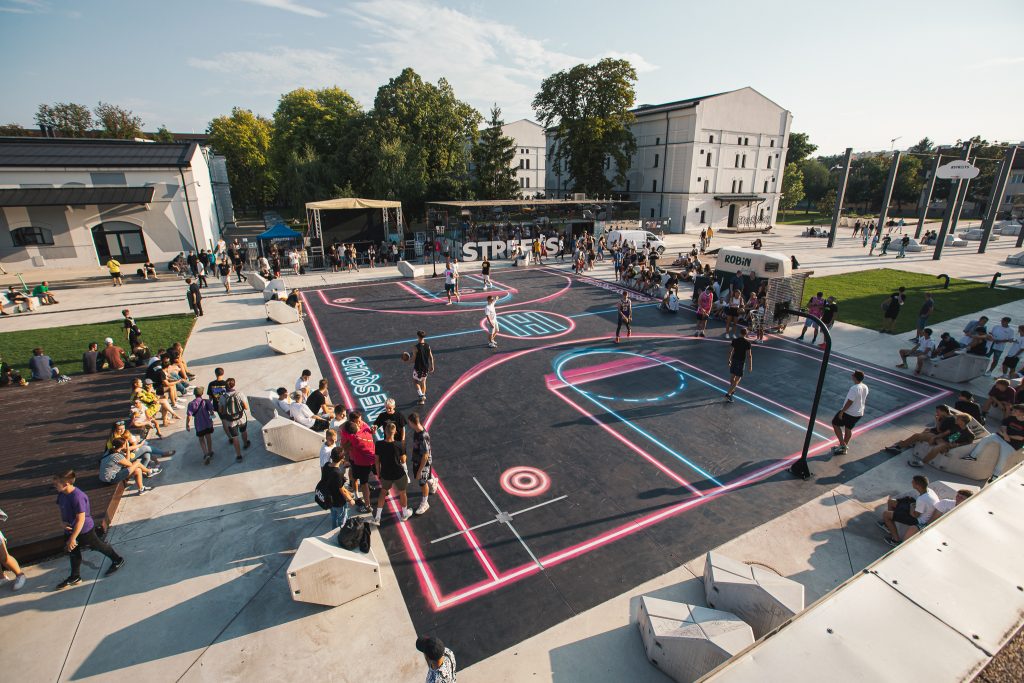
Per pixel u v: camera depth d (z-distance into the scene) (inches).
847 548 306.5
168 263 1321.4
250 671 230.4
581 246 1337.4
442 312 856.3
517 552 305.0
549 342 697.0
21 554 294.8
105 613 261.6
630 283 1061.1
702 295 724.7
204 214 1418.6
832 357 636.7
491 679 225.5
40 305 916.0
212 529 324.2
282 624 255.1
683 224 2220.7
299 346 658.2
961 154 1439.5
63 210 1224.2
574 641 244.5
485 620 257.1
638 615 249.4
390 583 281.7
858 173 3609.7
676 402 510.3
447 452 416.5
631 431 451.2
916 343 614.2
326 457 323.3
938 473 384.5
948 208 1368.1
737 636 212.2
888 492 362.9
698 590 276.1
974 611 104.0
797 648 97.6
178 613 261.4
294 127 2341.3
